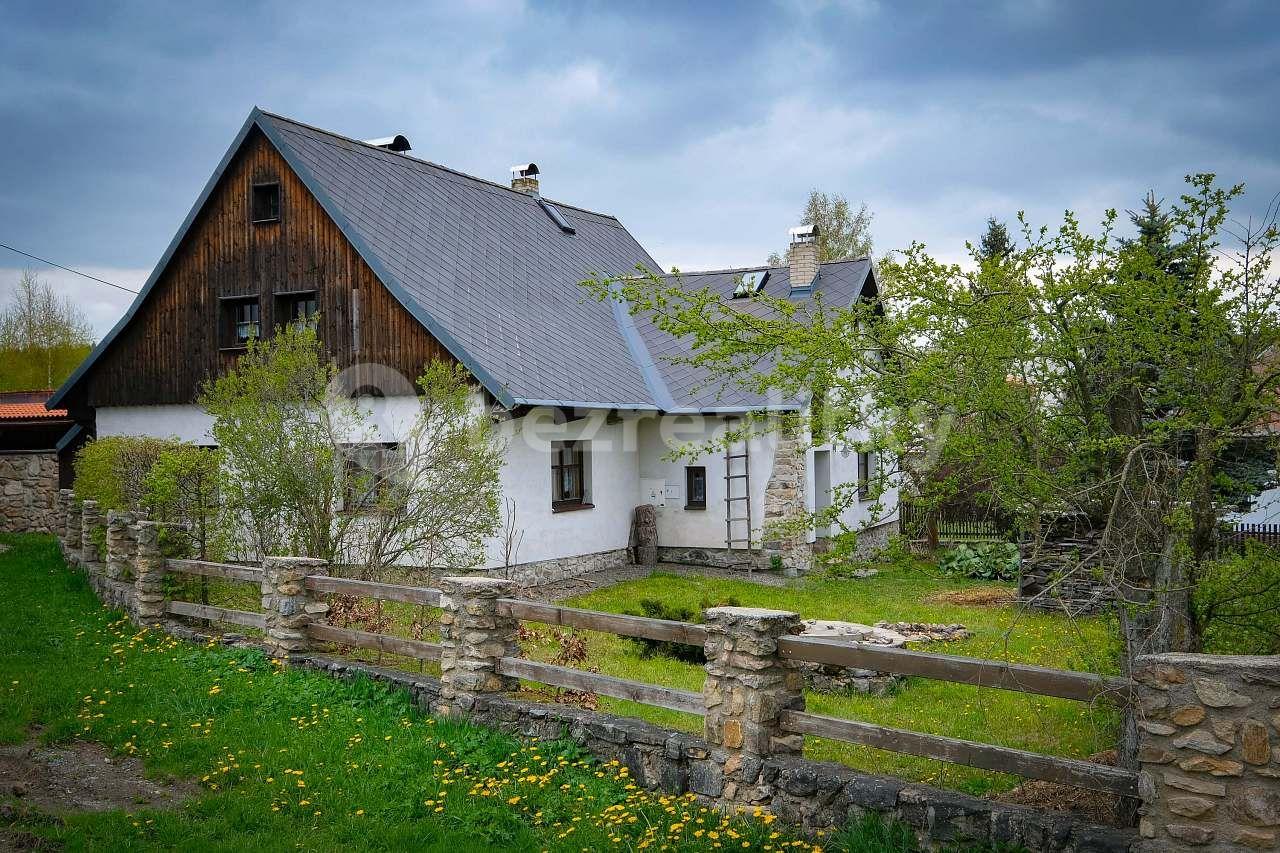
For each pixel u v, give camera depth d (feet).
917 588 54.65
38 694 27.48
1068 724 27.76
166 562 37.58
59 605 41.68
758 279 76.79
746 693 19.72
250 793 21.11
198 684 28.99
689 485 64.13
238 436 37.17
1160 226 19.34
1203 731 14.01
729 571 61.41
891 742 18.13
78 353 139.13
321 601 31.86
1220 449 18.06
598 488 60.39
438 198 64.80
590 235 80.84
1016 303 19.39
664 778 21.06
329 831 19.36
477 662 25.31
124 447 48.62
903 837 17.11
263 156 57.11
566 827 19.49
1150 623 19.12
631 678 32.68
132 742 24.18
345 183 57.41
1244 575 18.47
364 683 28.12
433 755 23.04
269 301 57.11
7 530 71.97
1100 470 19.12
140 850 18.17
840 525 21.38
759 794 19.34
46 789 21.35
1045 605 42.60
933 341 20.76
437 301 53.62
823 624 38.65
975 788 22.21
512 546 51.98
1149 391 19.49
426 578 42.04
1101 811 18.31
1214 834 13.87
